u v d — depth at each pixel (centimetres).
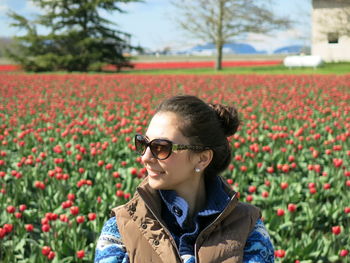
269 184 674
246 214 185
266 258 183
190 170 184
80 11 4506
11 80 2628
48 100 1692
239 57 6228
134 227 179
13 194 635
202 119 182
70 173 762
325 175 704
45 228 473
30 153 877
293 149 845
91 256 470
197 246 177
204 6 4244
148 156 181
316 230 579
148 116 1166
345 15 4150
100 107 1476
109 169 677
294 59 3922
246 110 1344
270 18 4181
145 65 5447
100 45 4600
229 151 196
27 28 4553
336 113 1218
